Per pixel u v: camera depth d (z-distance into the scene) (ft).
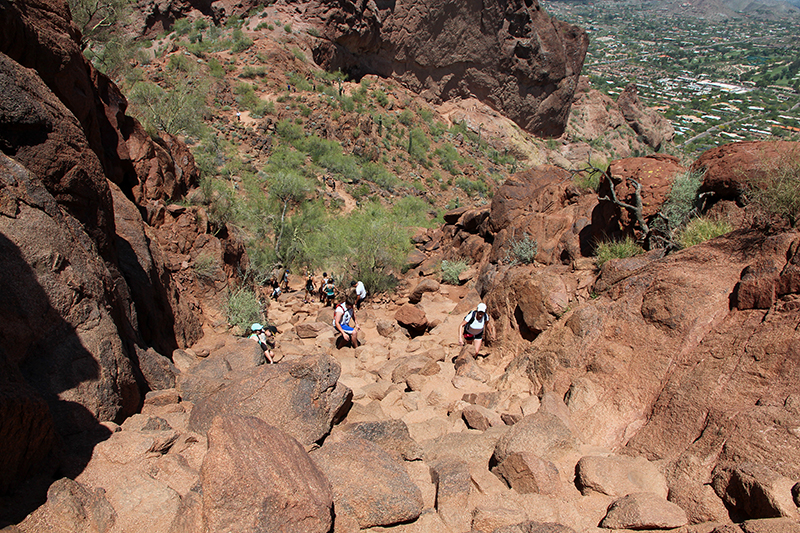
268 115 128.88
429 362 23.30
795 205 17.04
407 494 11.15
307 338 37.68
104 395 13.34
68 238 14.82
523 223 43.29
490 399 18.69
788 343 12.50
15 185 13.82
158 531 9.66
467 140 183.62
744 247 17.31
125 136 37.09
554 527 9.71
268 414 13.67
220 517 8.85
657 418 13.73
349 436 13.70
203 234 40.45
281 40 155.12
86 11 53.88
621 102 253.03
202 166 88.33
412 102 182.60
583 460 12.30
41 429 10.16
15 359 11.77
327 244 77.30
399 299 53.06
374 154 138.82
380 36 178.60
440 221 114.11
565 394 16.78
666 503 10.56
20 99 16.34
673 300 16.42
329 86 154.92
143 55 126.31
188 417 14.93
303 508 9.46
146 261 27.53
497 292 27.22
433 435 16.05
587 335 18.12
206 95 120.06
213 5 161.58
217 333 36.29
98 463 11.10
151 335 25.71
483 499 11.55
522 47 197.47
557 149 214.48
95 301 14.78
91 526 9.43
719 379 13.24
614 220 30.42
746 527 8.77
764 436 10.76
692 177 25.61
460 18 187.62
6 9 20.42
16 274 12.57
